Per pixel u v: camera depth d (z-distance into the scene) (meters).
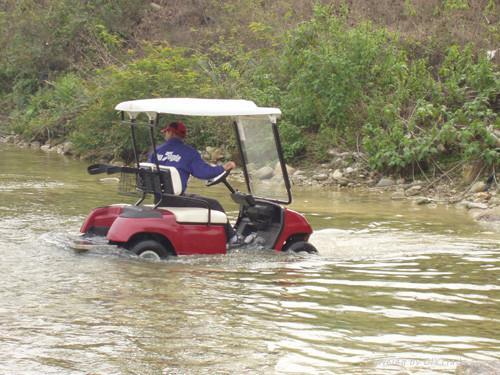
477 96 18.20
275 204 10.53
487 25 21.42
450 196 15.95
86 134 22.89
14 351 6.55
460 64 19.50
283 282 8.97
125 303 7.96
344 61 19.33
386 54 19.84
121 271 9.25
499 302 8.30
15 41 31.73
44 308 7.75
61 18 31.67
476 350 6.74
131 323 7.32
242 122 10.79
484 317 7.73
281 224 10.40
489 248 11.20
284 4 26.00
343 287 8.80
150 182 10.23
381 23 23.14
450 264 10.12
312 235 11.95
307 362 6.39
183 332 7.09
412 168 17.36
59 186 16.83
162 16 30.31
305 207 14.78
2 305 7.82
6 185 16.83
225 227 10.34
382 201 15.65
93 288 8.51
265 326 7.31
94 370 6.16
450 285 9.01
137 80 22.66
